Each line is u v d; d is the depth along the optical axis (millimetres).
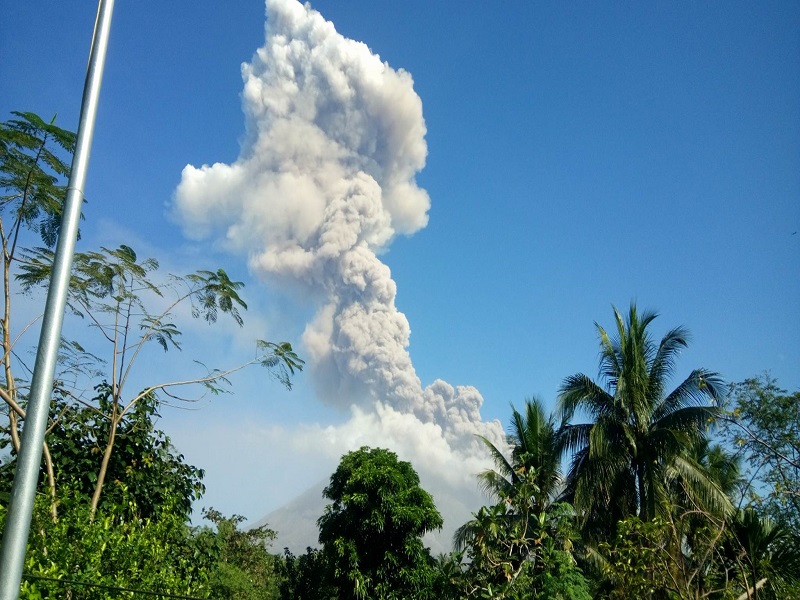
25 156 13195
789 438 12594
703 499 19719
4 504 9750
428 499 24344
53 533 9461
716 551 12734
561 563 11961
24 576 7469
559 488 24594
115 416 14734
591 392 22484
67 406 15156
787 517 13078
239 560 29922
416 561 23078
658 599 13320
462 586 11648
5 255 13453
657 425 21453
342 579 23391
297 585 28938
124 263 14922
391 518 23328
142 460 15547
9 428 13891
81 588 8945
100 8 6191
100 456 15164
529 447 23922
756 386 13188
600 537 21000
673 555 12391
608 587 17281
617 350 22938
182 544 14344
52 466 14156
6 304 13438
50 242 13758
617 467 21219
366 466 24516
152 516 15234
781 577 13203
